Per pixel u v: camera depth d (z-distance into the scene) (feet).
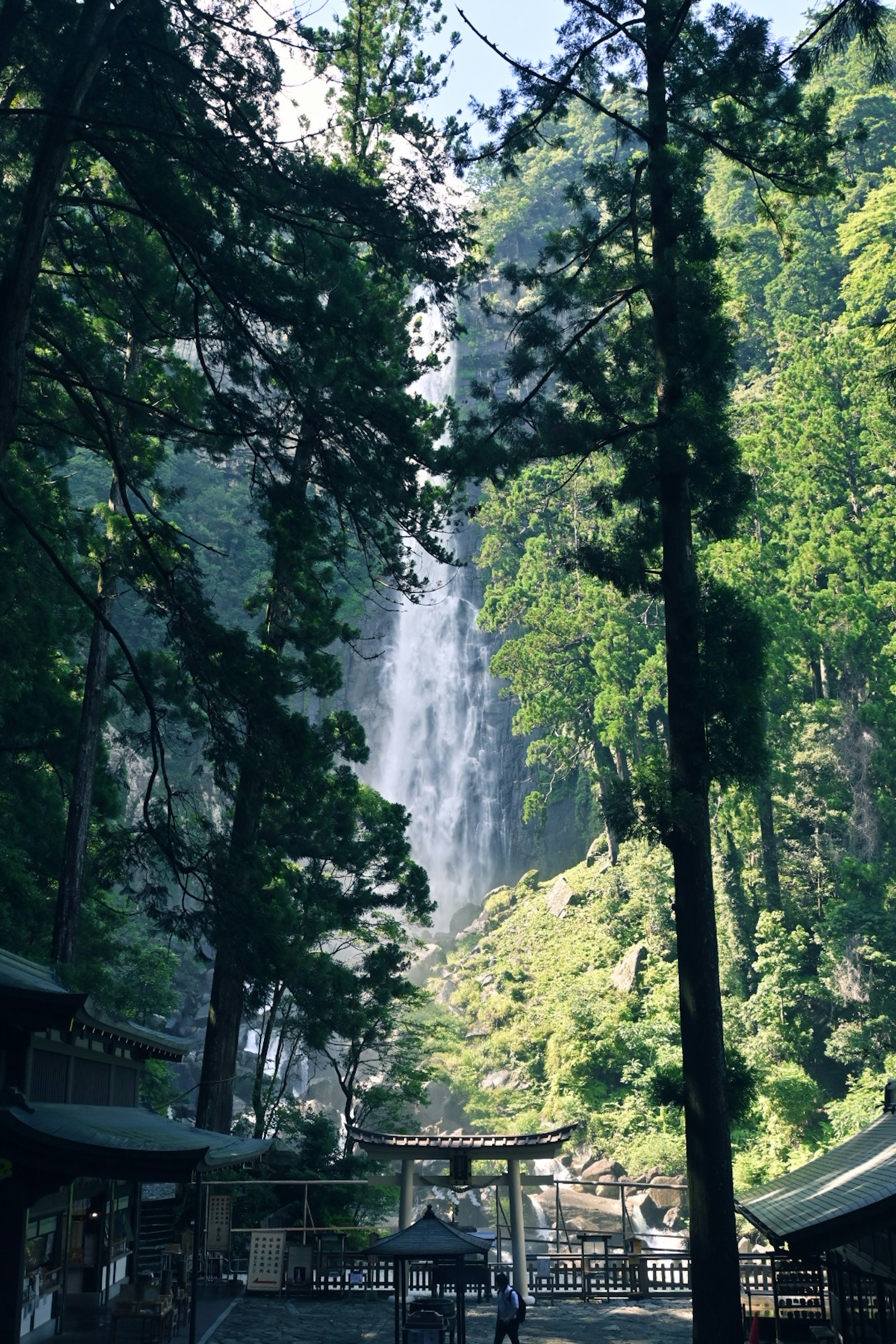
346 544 74.02
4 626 86.07
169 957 165.89
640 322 62.64
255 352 66.69
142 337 77.30
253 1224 98.99
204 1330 66.59
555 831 282.77
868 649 184.14
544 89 64.13
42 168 54.44
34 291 64.59
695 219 61.52
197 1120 91.86
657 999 201.98
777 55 60.54
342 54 104.53
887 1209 46.70
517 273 68.03
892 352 62.13
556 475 232.73
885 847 184.85
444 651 307.78
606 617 222.28
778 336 258.98
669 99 63.52
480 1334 68.69
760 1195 64.49
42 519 86.12
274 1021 120.06
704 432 55.83
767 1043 174.91
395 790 297.12
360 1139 79.56
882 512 202.28
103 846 94.48
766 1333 65.98
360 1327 69.15
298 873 111.14
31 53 60.08
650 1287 86.94
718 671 54.34
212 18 60.03
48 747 94.02
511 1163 80.59
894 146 299.99
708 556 194.08
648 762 56.13
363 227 66.39
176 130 64.23
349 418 63.93
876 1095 158.51
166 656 88.48
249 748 70.85
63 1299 62.39
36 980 54.19
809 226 295.69
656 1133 181.06
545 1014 220.64
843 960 174.40
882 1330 52.54
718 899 193.57
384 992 118.32
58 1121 50.26
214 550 71.20
